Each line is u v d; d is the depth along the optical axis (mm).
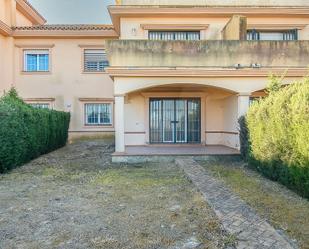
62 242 4918
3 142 10352
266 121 9344
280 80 11664
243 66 12758
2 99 12070
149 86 12844
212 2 17047
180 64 12797
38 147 14031
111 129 21047
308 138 6938
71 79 20922
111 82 21016
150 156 12938
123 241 4902
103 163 12625
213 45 12859
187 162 11812
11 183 9039
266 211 6332
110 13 16469
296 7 16453
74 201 7086
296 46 12945
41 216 6090
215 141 16656
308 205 6723
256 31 17078
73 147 17938
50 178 9727
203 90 16312
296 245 4750
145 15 16641
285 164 8250
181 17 16812
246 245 4516
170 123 16578
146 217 5941
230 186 8453
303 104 7145
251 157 10938
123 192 7820
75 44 20922
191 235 5090
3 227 5547
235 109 13969
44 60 20938
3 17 20156
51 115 16000
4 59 20219
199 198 7062
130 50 12734
